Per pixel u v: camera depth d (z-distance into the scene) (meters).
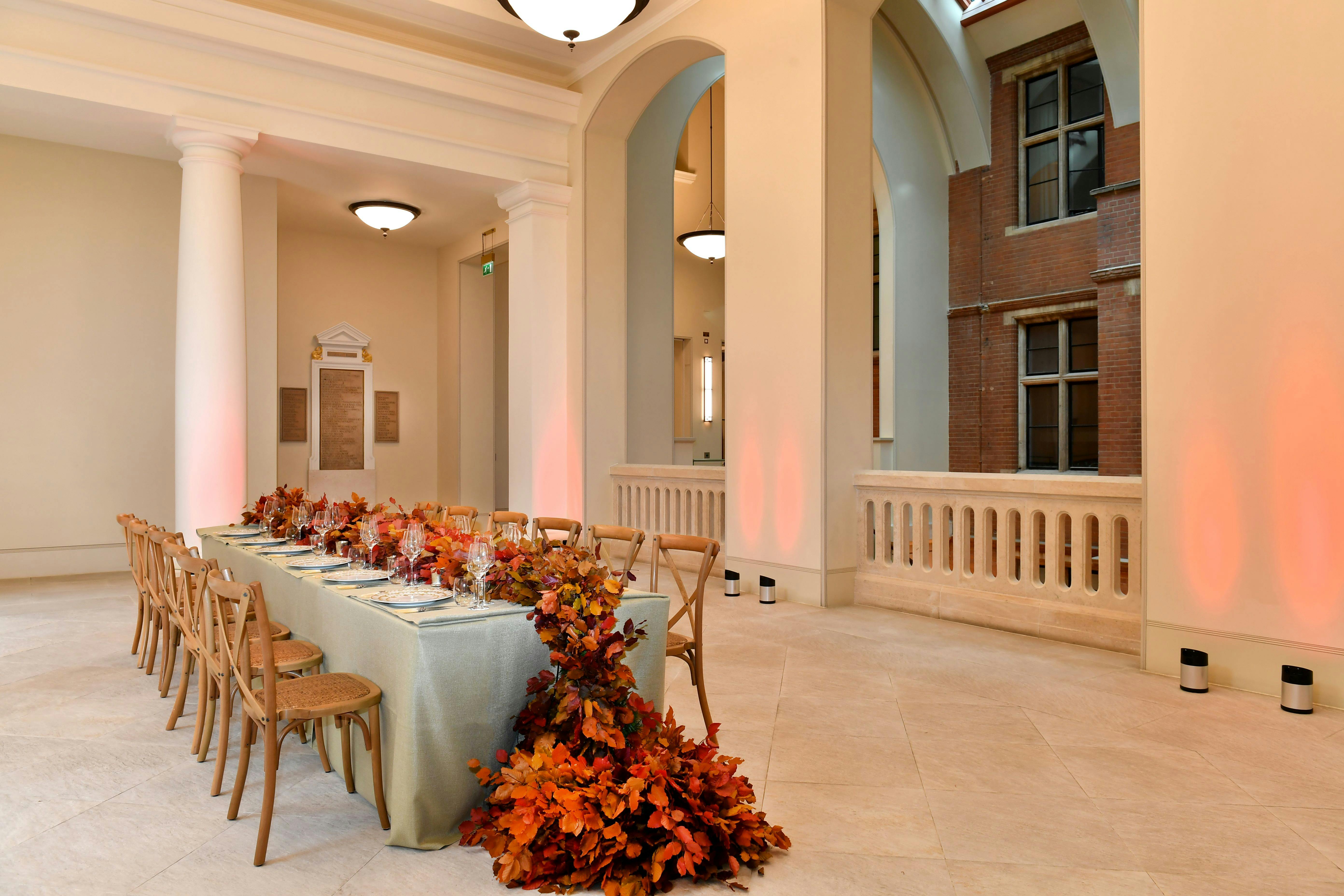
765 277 7.70
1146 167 5.12
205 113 7.78
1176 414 5.00
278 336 12.30
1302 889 2.63
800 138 7.36
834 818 3.13
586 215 10.00
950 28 11.79
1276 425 4.59
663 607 3.59
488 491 13.52
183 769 3.63
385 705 3.13
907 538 7.89
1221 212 4.79
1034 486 6.02
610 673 3.04
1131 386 10.30
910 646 5.77
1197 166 4.89
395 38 9.07
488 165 9.62
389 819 3.10
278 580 4.45
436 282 13.75
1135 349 10.26
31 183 8.72
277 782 3.51
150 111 7.52
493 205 10.97
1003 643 5.86
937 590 6.69
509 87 9.48
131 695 4.68
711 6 8.25
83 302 8.99
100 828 3.06
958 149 12.59
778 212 7.57
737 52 7.98
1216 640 4.84
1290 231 4.52
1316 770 3.60
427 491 13.61
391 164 9.17
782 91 7.52
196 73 7.78
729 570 7.69
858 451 7.38
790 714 4.34
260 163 9.16
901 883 2.67
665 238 11.07
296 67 8.29
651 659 3.55
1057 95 11.71
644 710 3.07
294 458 12.38
